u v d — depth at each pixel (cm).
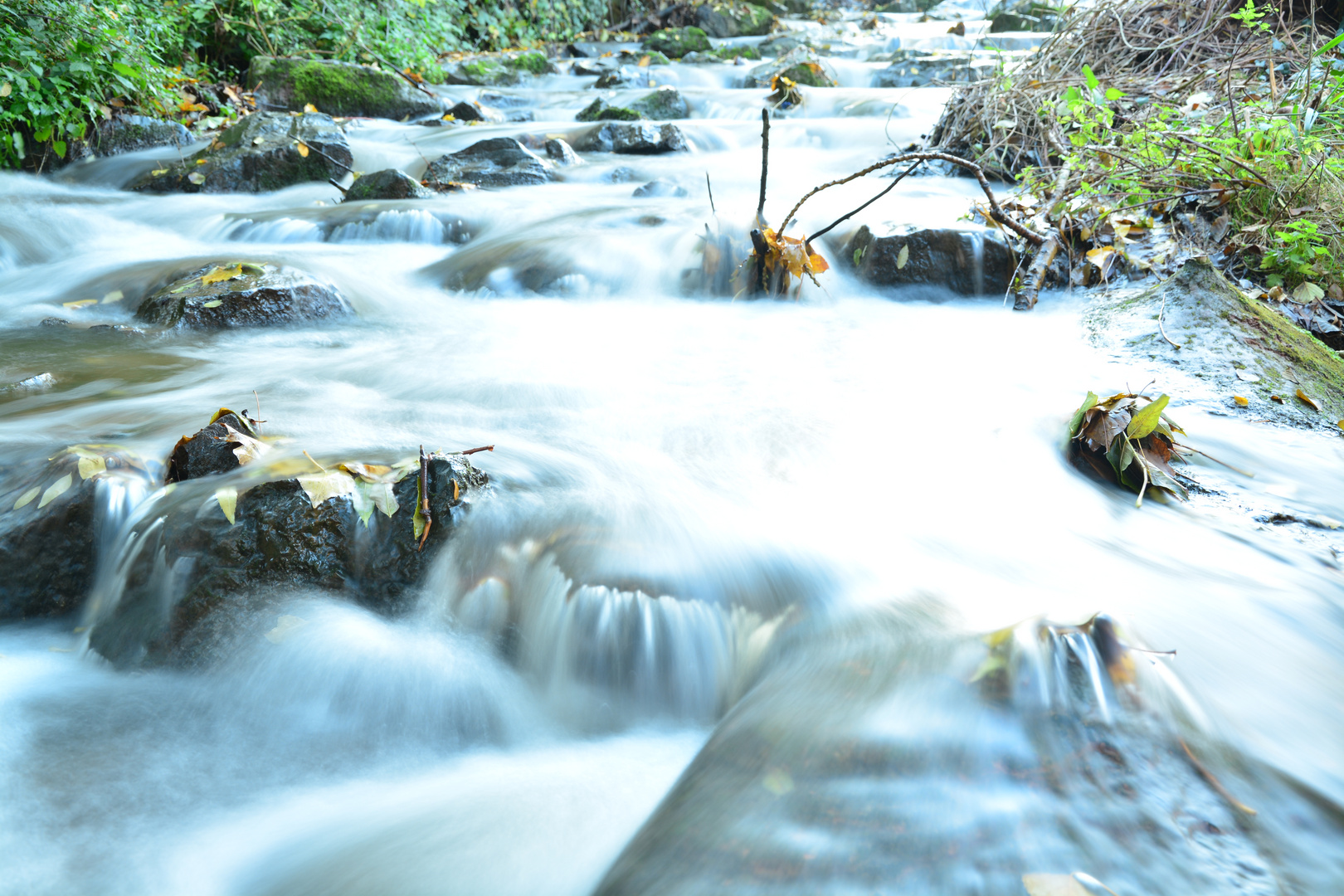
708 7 2225
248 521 232
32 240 659
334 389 375
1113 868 133
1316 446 324
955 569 239
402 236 690
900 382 380
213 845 175
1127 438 292
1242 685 188
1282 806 150
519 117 1254
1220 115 607
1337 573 241
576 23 2070
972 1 2694
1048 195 596
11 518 257
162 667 224
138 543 240
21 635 246
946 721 164
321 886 160
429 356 430
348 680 214
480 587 230
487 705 216
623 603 220
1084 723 163
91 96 885
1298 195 504
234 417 287
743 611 222
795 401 356
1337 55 654
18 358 414
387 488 242
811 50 1756
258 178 852
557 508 248
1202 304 415
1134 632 179
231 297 480
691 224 620
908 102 1182
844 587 228
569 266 574
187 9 1087
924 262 539
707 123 1152
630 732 214
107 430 310
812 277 527
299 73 1113
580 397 362
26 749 197
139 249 658
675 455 300
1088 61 787
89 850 172
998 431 324
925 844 137
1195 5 766
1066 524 267
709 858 138
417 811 182
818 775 154
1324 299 478
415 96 1183
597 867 161
